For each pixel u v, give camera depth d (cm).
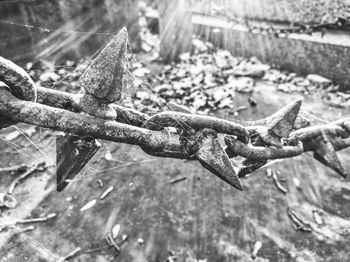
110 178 46
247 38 76
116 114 15
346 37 57
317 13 60
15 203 42
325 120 54
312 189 45
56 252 36
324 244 37
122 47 14
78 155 16
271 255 36
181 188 45
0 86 13
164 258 36
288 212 41
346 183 45
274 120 19
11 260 35
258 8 70
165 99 61
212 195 44
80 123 14
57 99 15
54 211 41
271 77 70
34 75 60
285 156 19
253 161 20
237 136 18
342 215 41
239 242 38
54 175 46
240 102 64
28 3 58
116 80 14
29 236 38
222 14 78
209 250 37
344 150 51
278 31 69
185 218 41
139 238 38
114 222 40
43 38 62
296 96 63
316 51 63
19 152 48
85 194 43
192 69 73
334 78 63
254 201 43
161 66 75
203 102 61
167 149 17
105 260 36
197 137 17
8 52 59
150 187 45
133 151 51
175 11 72
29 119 14
